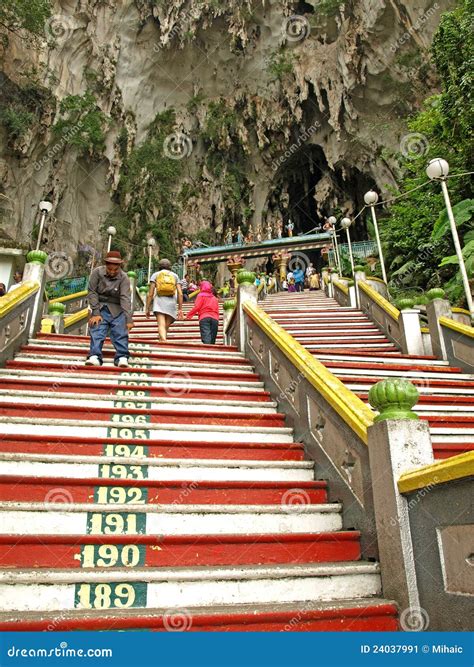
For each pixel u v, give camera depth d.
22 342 6.12
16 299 5.67
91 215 29.14
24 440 3.74
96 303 5.68
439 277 13.19
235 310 7.46
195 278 22.36
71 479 3.30
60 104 25.78
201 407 4.99
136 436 4.25
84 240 28.53
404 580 2.61
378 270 17.48
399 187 22.58
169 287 7.51
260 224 30.88
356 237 31.80
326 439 3.87
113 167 28.55
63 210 27.53
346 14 24.55
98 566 2.82
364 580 2.84
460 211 11.56
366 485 3.17
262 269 30.70
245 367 6.21
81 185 28.78
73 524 3.04
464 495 2.28
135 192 28.64
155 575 2.63
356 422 3.27
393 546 2.73
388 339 8.85
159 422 4.56
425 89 23.30
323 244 21.19
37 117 24.59
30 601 2.49
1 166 23.72
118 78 28.45
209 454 4.08
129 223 28.64
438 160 7.55
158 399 4.89
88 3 26.80
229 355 6.70
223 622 2.38
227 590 2.68
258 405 5.14
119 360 5.56
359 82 24.77
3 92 23.42
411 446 2.85
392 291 14.16
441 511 2.43
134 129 29.16
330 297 14.82
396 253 16.44
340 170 30.33
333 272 15.90
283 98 28.50
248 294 7.12
